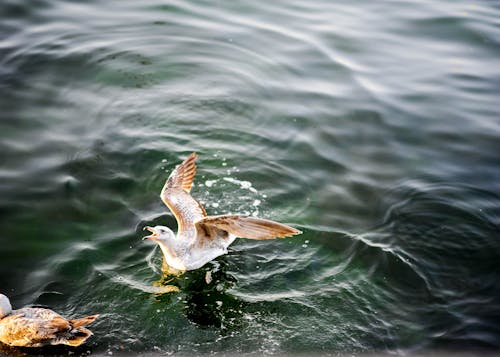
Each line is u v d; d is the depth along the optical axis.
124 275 9.97
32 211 10.92
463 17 17.28
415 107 14.16
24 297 9.41
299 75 15.09
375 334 9.20
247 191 11.76
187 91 14.45
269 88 14.67
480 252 10.57
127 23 16.69
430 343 9.07
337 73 15.16
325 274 10.18
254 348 8.95
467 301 9.74
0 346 8.82
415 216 11.23
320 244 10.72
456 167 12.55
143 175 11.98
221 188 11.80
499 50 15.94
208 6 17.66
